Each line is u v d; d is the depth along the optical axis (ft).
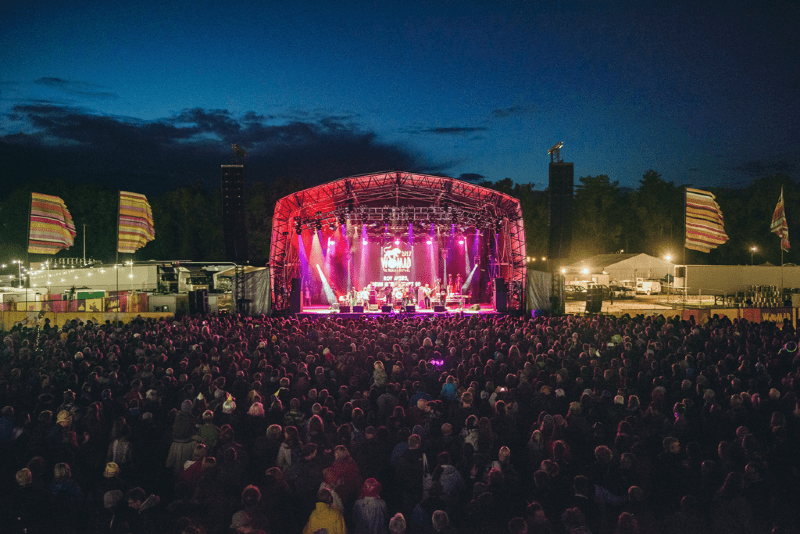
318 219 97.04
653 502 20.67
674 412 26.61
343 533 18.08
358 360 39.11
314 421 22.72
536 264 176.45
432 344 47.26
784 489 19.77
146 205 90.17
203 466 19.19
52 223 84.17
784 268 151.84
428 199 98.53
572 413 25.30
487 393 29.96
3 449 23.53
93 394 31.60
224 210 92.43
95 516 17.72
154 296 98.48
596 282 155.63
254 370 38.91
